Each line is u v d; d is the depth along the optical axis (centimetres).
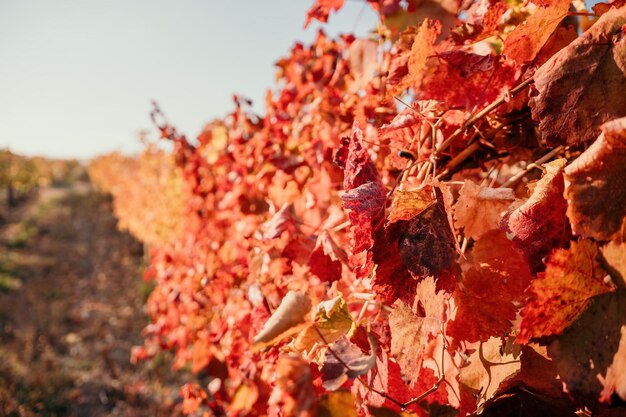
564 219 58
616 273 49
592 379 49
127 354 524
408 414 69
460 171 84
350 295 82
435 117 79
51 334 578
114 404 422
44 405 421
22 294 748
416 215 62
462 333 62
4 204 1681
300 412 82
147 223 585
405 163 82
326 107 119
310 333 70
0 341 557
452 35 77
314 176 115
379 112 101
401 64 84
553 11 60
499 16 71
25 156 1911
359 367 63
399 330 65
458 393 66
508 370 61
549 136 56
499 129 78
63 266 938
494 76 72
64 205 1661
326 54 145
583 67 55
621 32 54
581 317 50
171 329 254
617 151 48
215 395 157
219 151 201
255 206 151
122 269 883
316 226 107
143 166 612
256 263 120
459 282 63
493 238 62
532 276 59
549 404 59
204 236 220
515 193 72
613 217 49
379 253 64
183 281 240
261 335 67
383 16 102
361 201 64
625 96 53
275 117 159
